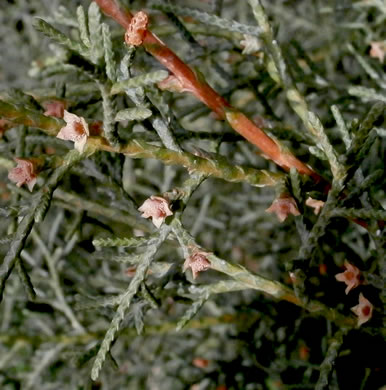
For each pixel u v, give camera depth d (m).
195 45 0.23
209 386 0.32
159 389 0.34
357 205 0.21
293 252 0.32
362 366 0.23
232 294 0.31
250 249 0.34
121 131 0.21
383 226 0.21
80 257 0.32
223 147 0.31
